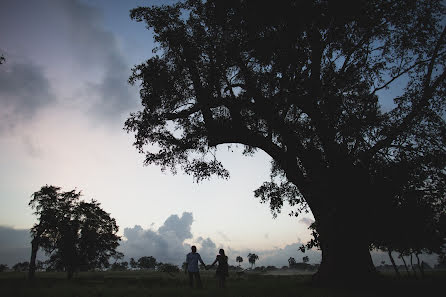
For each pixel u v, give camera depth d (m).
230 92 17.81
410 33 15.45
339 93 14.25
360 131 13.52
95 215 50.53
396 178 13.70
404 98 14.23
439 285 13.12
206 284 18.81
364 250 14.33
